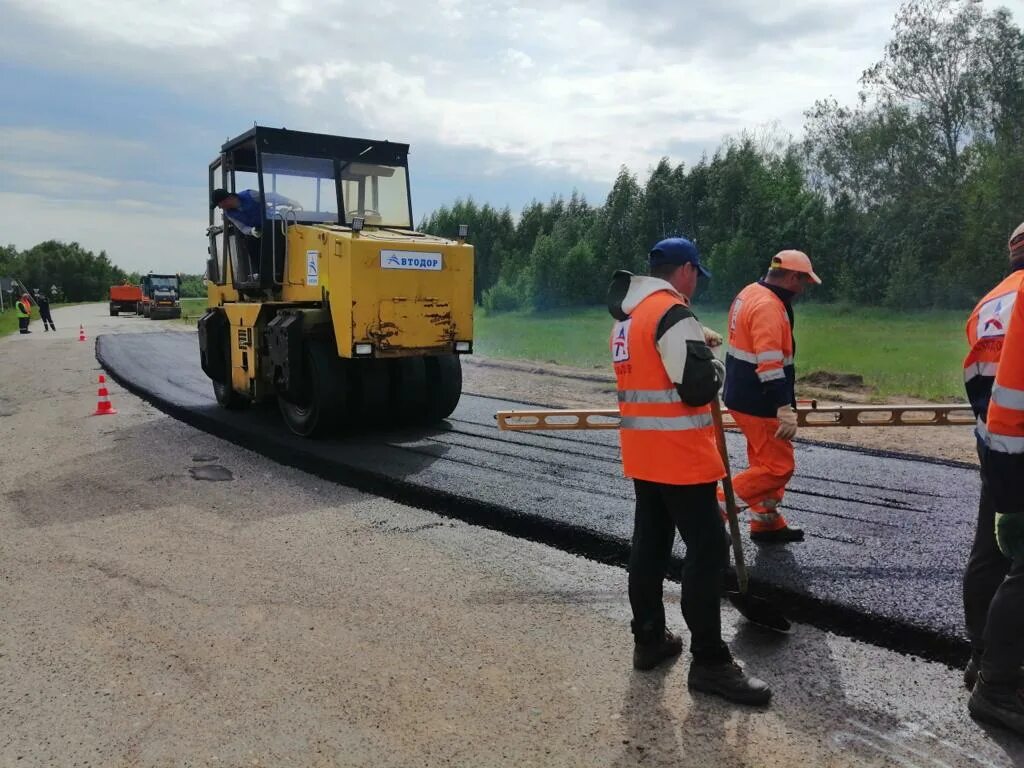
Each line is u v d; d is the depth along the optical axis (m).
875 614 3.34
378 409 7.53
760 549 4.17
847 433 7.37
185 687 2.99
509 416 4.66
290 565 4.29
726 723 2.69
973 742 2.56
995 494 2.53
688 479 2.80
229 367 9.10
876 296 29.88
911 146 33.38
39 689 3.00
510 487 5.51
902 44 33.69
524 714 2.76
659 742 2.58
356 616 3.61
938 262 29.05
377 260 6.92
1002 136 31.41
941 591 3.56
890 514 4.74
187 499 5.66
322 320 7.33
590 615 3.60
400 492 5.66
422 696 2.89
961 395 9.48
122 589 3.98
